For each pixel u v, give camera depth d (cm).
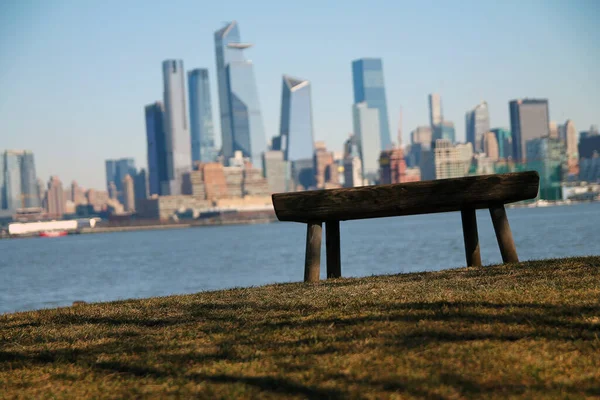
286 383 625
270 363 691
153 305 1114
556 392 561
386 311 858
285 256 11012
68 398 648
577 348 662
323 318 856
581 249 7212
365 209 1179
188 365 716
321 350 718
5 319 1145
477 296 895
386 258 8394
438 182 1154
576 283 946
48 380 721
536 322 753
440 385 593
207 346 784
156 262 11400
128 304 1163
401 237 13862
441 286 1018
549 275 1038
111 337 890
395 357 673
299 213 1209
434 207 1170
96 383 689
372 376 626
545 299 853
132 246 19062
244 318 912
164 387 650
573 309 791
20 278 9431
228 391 615
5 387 707
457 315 802
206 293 1230
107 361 764
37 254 17162
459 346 689
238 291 1193
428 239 12419
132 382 678
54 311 1187
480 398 560
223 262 10350
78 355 809
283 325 845
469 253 1250
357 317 841
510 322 759
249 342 782
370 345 719
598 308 788
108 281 8231
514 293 899
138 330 912
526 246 8081
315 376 638
